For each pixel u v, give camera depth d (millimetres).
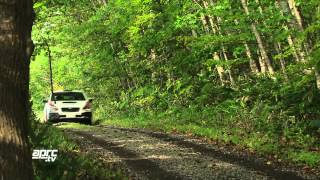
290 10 14695
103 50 29828
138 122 21438
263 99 16375
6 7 4246
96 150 11898
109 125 22109
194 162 10289
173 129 17109
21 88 4371
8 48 4246
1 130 4207
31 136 8031
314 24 12883
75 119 21875
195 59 21828
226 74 22031
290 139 12977
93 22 28172
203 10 18250
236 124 15844
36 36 23906
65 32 30344
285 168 9664
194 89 22719
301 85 13789
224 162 10305
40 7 21641
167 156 11078
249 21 16906
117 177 8289
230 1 18359
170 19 22719
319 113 13906
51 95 22656
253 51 20203
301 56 14836
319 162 10008
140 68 27828
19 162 4281
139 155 11219
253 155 11203
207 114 18734
